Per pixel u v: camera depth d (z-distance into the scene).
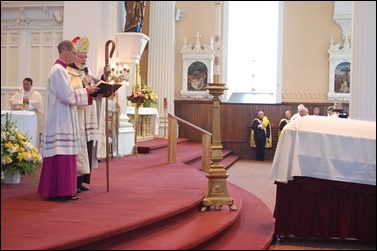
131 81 12.11
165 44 17.27
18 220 4.91
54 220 4.91
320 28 17.73
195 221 5.78
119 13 12.18
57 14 12.16
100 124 6.76
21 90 9.79
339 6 17.38
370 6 5.98
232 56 18.34
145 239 4.91
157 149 12.91
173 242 4.81
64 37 10.09
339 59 17.28
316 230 5.68
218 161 6.48
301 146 5.58
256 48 18.28
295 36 17.86
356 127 5.53
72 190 5.89
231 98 18.09
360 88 6.00
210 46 17.89
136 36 11.93
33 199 5.95
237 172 12.74
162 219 5.27
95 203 5.79
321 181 5.60
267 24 18.31
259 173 12.54
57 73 5.86
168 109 17.22
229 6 18.61
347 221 5.57
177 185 7.24
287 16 17.94
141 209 5.50
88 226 4.69
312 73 17.72
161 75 17.23
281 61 17.88
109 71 7.03
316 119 5.67
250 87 18.19
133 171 8.75
